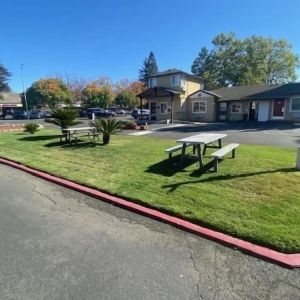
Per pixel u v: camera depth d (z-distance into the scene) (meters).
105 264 3.50
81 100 70.06
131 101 63.88
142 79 87.12
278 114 28.67
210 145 10.95
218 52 55.59
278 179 6.30
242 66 52.94
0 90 68.44
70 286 3.10
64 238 4.19
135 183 6.45
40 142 13.51
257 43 51.94
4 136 16.88
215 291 2.98
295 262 3.39
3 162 9.76
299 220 4.34
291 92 27.72
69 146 11.95
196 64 65.38
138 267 3.43
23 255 3.73
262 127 22.19
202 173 6.96
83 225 4.63
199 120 32.41
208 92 31.47
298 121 26.70
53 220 4.85
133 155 9.55
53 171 7.97
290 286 3.04
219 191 5.70
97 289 3.05
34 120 41.84
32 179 7.59
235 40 54.00
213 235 4.08
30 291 3.03
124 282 3.16
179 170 7.33
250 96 29.67
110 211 5.23
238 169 7.21
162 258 3.62
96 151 10.59
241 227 4.19
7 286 3.12
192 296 2.92
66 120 14.52
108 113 44.66
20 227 4.59
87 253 3.76
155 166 7.87
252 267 3.40
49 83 61.81
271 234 3.95
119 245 3.96
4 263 3.55
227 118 31.77
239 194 5.49
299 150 7.04
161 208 5.02
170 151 7.89
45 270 3.39
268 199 5.20
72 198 5.98
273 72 52.72
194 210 4.86
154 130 20.72
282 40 51.50
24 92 57.09
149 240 4.09
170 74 33.19
